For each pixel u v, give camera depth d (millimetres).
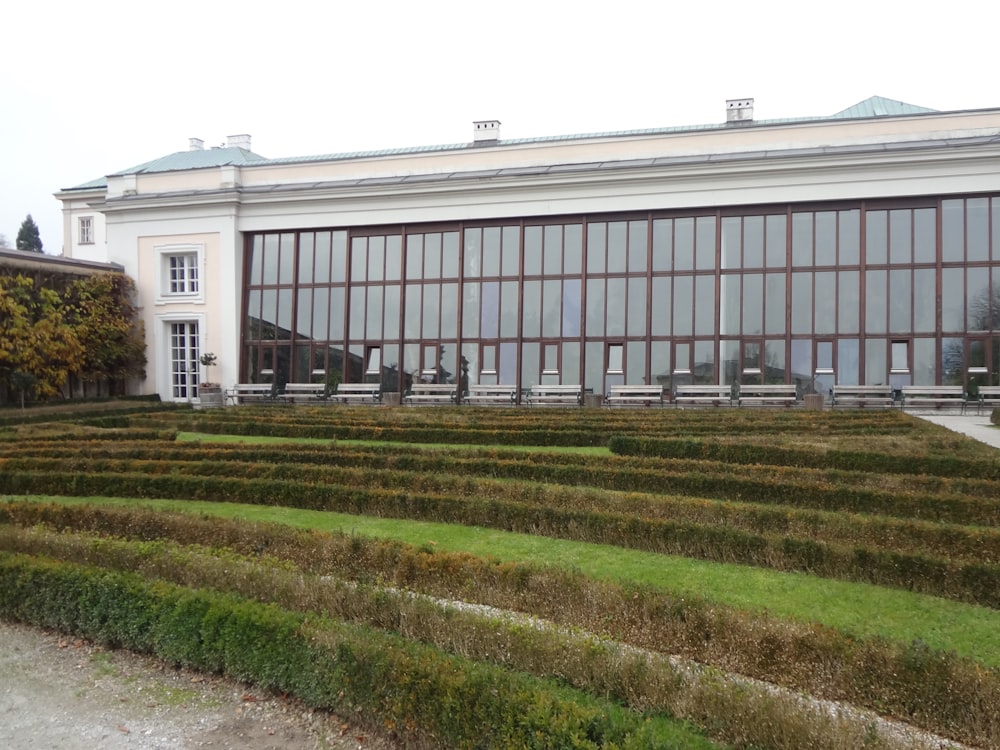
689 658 6176
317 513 11578
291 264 35312
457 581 7883
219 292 35562
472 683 5082
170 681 6594
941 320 27344
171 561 8023
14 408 28469
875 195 27812
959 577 7695
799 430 17516
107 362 35312
